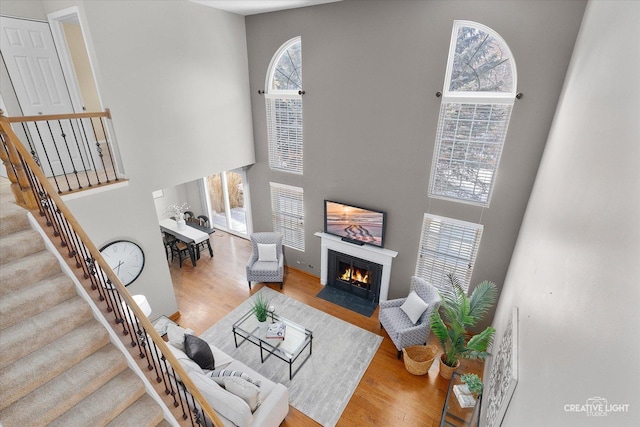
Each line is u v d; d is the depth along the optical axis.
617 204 1.25
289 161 6.35
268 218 7.23
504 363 2.76
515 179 4.21
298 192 6.46
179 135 5.16
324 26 4.98
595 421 1.02
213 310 5.84
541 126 3.86
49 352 2.43
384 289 5.86
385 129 5.00
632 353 0.87
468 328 5.26
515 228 4.41
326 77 5.25
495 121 4.16
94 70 4.08
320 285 6.63
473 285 5.01
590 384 1.11
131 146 4.54
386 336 5.27
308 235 6.71
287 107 5.91
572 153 2.31
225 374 3.59
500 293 4.71
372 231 5.67
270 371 4.58
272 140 6.38
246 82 6.09
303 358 4.81
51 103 4.73
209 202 8.91
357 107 5.13
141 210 4.84
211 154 5.78
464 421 3.41
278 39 5.52
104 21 3.97
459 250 4.95
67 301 2.70
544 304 2.09
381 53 4.66
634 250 0.99
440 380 4.46
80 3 3.79
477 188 4.54
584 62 2.60
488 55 4.07
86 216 4.25
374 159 5.27
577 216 1.80
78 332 2.61
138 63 4.40
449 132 4.52
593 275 1.34
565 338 1.52
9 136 2.42
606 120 1.66
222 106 5.75
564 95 3.29
